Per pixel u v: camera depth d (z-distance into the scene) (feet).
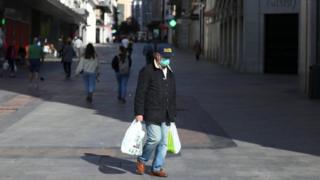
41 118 54.03
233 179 31.04
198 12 249.96
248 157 37.01
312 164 35.04
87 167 33.73
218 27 174.70
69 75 104.73
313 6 74.23
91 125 49.93
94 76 67.87
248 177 31.50
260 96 75.56
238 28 132.57
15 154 37.32
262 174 32.27
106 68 137.49
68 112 58.29
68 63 104.22
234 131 47.55
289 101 69.56
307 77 75.87
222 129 48.60
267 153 38.45
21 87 84.43
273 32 125.70
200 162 35.37
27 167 33.53
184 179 31.04
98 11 455.63
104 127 48.96
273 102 68.54
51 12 186.50
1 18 127.44
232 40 143.64
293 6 123.34
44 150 38.81
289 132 47.11
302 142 42.63
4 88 82.43
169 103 30.86
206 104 66.33
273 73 125.49
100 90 82.07
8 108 60.90
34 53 89.71
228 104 66.49
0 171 32.48
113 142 42.04
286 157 37.11
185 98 72.69
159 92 30.42
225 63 156.25
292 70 125.70
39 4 152.35
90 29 398.62
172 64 163.84
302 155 37.83
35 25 176.86
